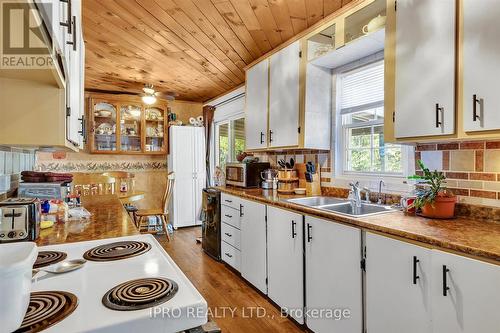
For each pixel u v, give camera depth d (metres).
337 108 2.76
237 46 2.99
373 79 2.46
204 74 3.94
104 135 4.81
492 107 1.33
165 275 0.91
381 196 2.25
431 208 1.69
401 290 1.42
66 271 0.94
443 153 1.85
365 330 1.63
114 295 0.76
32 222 1.30
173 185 4.73
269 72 3.10
